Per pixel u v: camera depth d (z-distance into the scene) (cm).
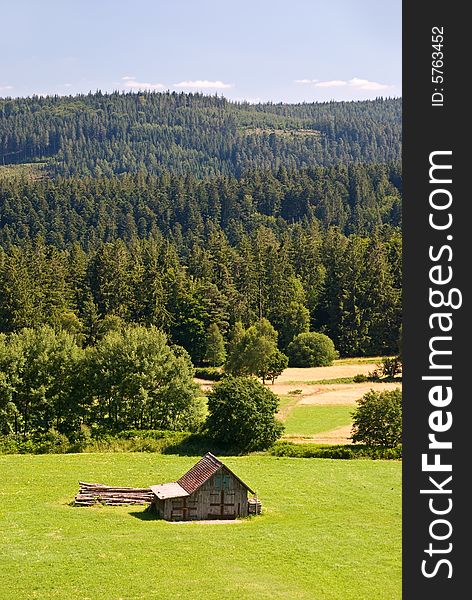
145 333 8306
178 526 4891
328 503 5581
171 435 7550
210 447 7281
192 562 4147
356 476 6362
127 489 5650
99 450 7356
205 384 12062
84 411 8056
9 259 14962
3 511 5219
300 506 5491
